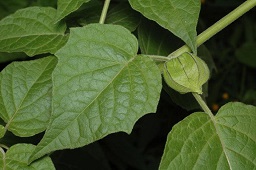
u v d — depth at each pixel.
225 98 0.87
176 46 0.45
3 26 0.42
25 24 0.42
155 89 0.34
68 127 0.33
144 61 0.35
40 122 0.38
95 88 0.34
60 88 0.33
